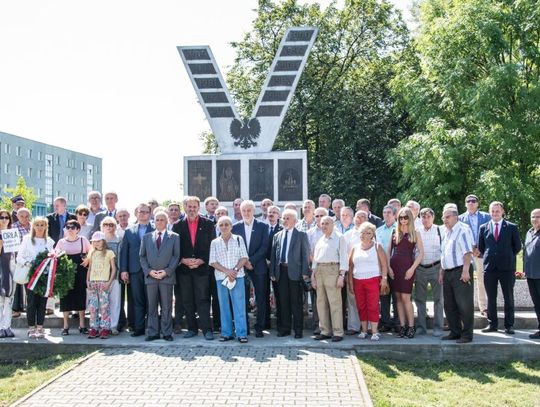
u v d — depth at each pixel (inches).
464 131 824.9
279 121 677.9
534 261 396.8
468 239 384.8
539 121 773.3
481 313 452.1
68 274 402.3
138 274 415.8
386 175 1089.4
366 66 1192.2
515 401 298.5
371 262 397.1
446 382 331.9
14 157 2736.2
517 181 764.6
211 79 684.1
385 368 349.1
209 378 311.1
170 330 402.0
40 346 389.7
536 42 806.5
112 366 335.3
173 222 436.5
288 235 411.2
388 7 1137.4
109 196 468.4
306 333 428.1
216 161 672.4
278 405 270.7
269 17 1159.0
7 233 411.2
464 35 808.3
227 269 395.2
